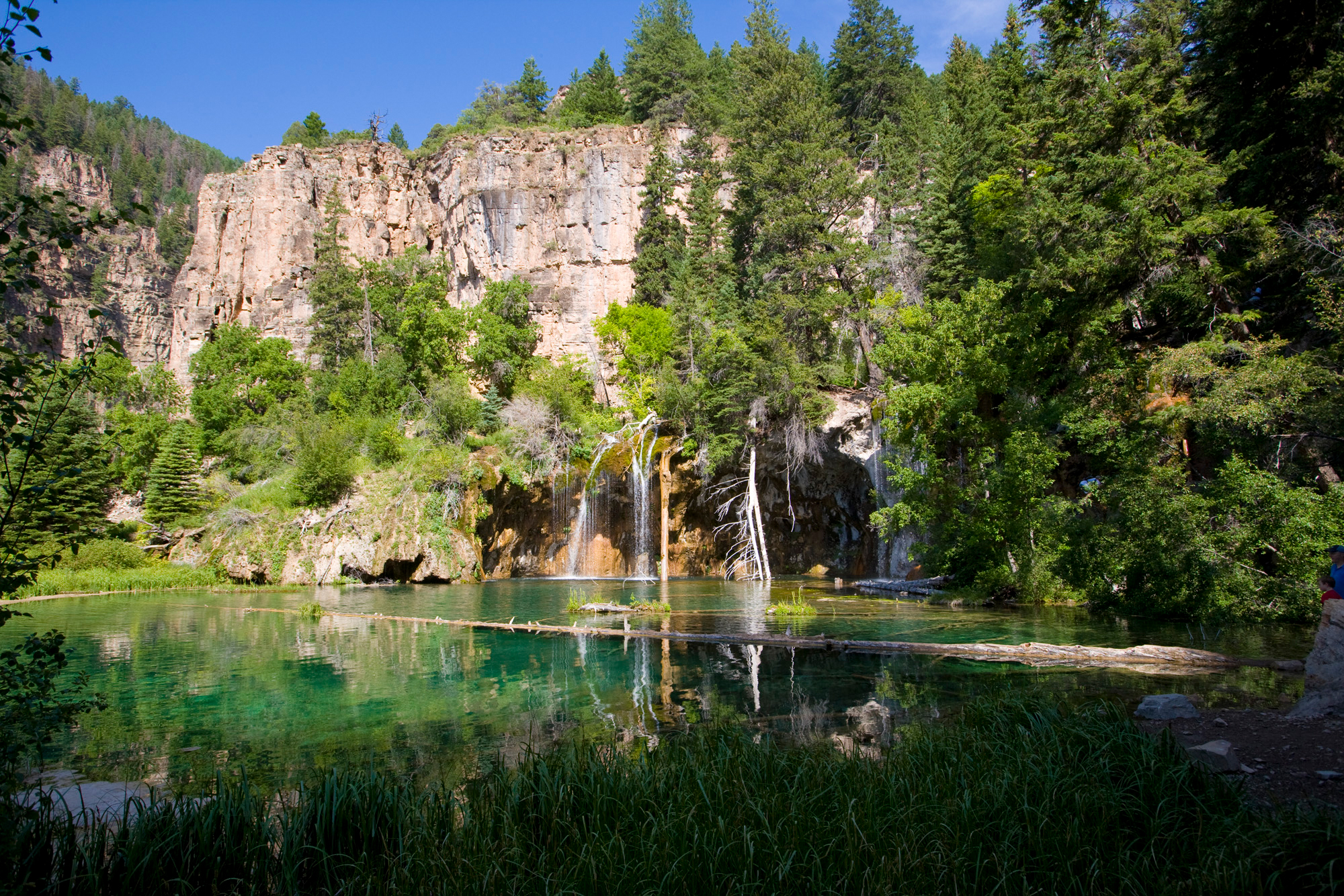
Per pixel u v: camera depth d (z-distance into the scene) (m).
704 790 5.62
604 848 4.82
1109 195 22.66
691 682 11.83
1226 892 4.29
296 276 70.62
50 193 5.25
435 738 8.84
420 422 45.50
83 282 105.31
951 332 23.89
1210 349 18.70
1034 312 22.67
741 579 38.12
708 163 57.62
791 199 42.16
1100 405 21.00
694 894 4.48
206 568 34.94
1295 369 16.66
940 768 6.24
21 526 5.54
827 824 5.14
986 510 22.48
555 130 65.12
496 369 52.50
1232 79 22.91
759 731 8.71
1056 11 21.89
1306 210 20.83
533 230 61.28
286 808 5.82
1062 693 10.05
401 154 74.88
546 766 6.02
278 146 74.31
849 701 10.21
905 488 24.34
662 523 38.66
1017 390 23.28
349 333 62.69
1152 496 17.83
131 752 8.46
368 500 36.72
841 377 40.25
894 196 46.72
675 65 72.31
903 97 61.91
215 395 55.62
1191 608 17.14
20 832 4.86
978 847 4.82
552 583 35.62
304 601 27.16
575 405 44.56
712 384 39.97
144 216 5.55
